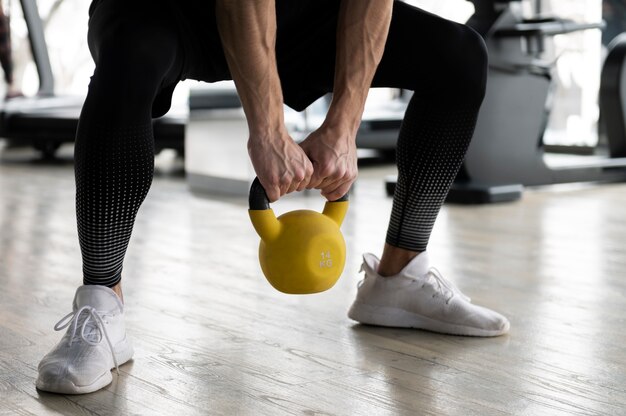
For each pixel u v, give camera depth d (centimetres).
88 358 143
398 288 181
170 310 199
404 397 140
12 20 770
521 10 409
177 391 143
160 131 521
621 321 191
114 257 150
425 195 172
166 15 142
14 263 257
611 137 479
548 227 327
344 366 157
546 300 212
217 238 302
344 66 146
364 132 524
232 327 184
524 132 420
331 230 145
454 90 164
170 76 146
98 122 139
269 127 139
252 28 134
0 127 580
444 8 641
